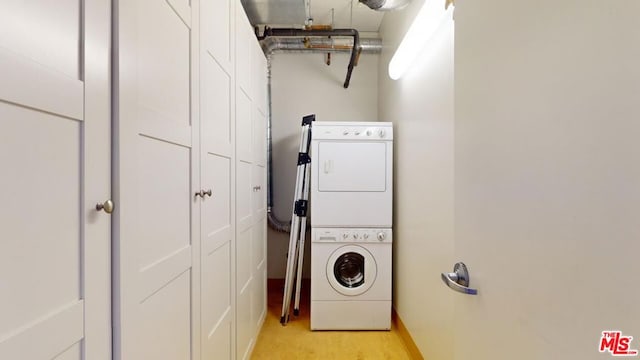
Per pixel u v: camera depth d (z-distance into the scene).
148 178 0.85
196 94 1.17
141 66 0.82
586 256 0.48
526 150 0.61
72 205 0.60
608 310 0.45
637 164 0.41
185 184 1.09
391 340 2.33
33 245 0.52
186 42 1.10
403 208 2.34
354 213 2.50
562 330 0.52
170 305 0.98
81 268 0.62
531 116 0.60
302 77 3.29
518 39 0.64
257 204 2.28
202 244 1.23
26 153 0.51
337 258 2.49
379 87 3.22
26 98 0.50
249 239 2.02
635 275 0.41
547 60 0.56
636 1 0.41
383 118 3.04
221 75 1.46
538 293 0.58
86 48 0.63
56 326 0.56
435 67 1.71
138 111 0.80
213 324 1.35
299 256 2.74
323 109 3.30
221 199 1.46
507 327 0.67
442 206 1.62
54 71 0.56
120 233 0.72
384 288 2.49
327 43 3.06
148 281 0.85
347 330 2.48
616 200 0.44
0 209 0.47
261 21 2.65
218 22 1.42
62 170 0.58
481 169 0.78
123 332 0.73
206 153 1.27
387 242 2.49
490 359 0.73
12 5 0.48
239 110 1.76
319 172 2.50
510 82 0.66
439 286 1.66
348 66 3.10
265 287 2.62
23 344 0.50
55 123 0.56
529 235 0.60
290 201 3.29
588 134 0.48
